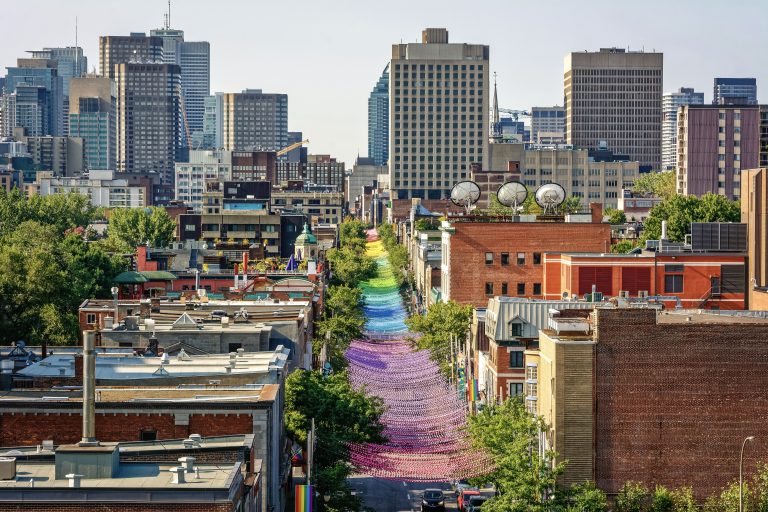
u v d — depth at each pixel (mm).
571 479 113750
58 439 106312
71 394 112438
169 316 177250
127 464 84000
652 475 113812
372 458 144625
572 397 113750
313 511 120812
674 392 114000
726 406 114062
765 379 114125
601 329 113812
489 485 147125
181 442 96062
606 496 113750
